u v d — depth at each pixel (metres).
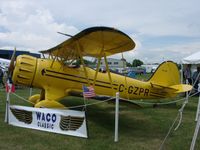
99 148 4.68
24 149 4.54
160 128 6.25
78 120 5.32
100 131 5.84
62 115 5.46
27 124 5.85
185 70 14.04
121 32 5.95
